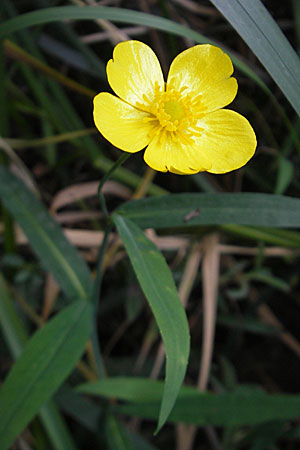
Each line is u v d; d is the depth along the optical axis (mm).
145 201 178
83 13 183
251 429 211
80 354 185
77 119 233
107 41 246
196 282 233
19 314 221
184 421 193
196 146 174
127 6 235
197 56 176
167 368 159
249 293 236
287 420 209
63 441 196
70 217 231
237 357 239
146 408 198
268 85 238
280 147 241
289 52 175
